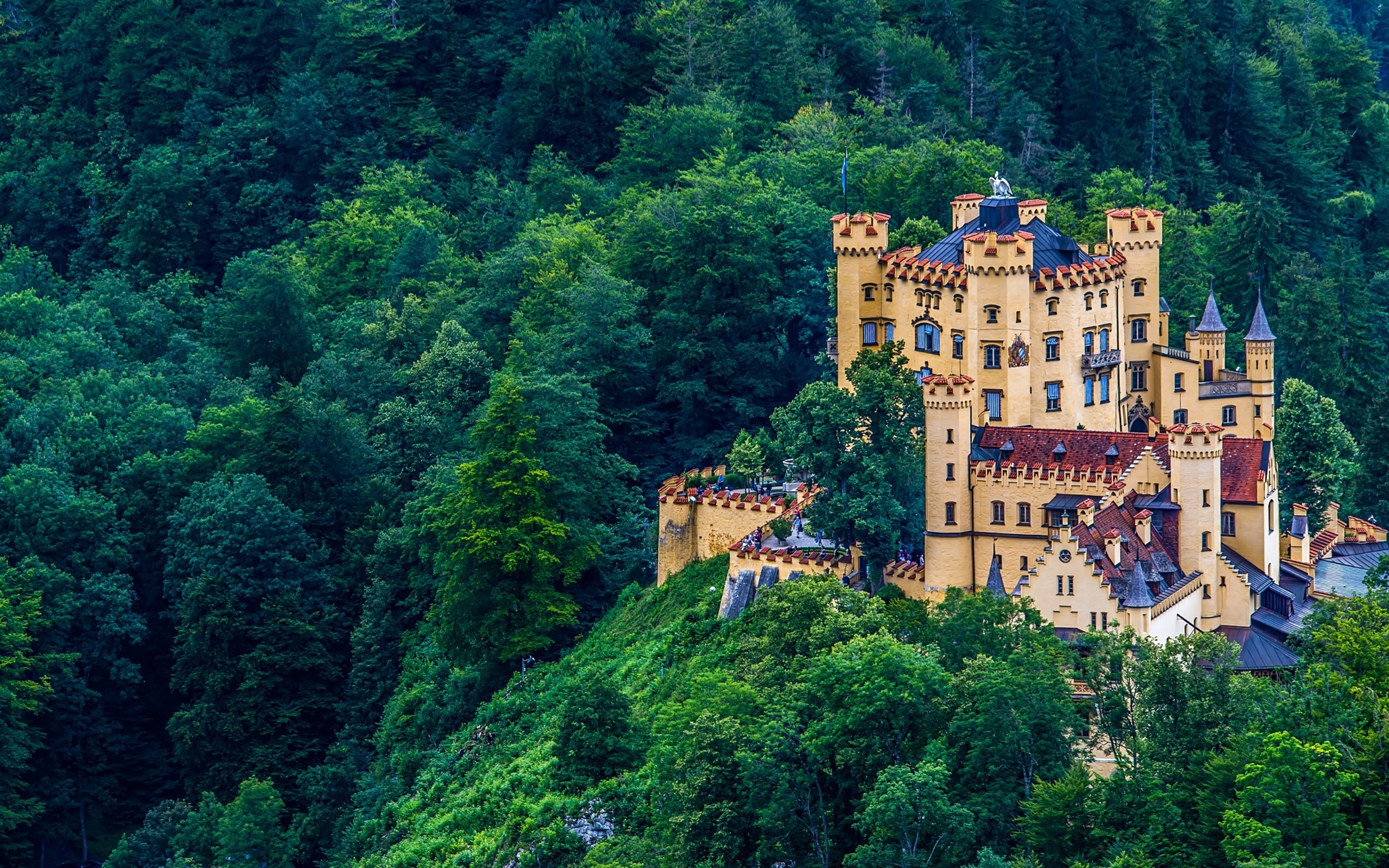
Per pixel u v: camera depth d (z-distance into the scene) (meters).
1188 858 172.25
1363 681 182.50
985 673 185.38
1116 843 172.62
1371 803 172.12
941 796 178.25
